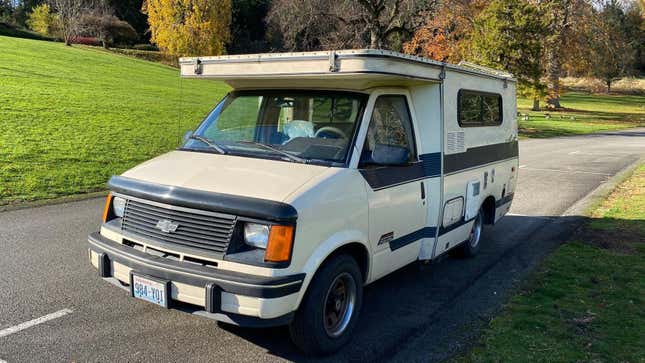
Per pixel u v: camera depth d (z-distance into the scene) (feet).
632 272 20.97
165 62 186.60
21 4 233.96
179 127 61.52
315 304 13.34
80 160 41.34
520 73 95.04
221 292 12.37
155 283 13.00
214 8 173.68
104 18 199.82
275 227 12.35
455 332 15.84
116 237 14.44
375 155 15.23
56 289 17.72
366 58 14.28
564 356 14.25
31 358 13.37
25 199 29.94
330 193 13.58
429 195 18.16
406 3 101.40
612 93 253.24
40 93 73.05
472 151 21.29
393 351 14.62
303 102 16.31
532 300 18.25
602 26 134.72
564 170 52.31
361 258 15.38
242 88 18.01
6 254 20.94
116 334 14.83
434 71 17.74
